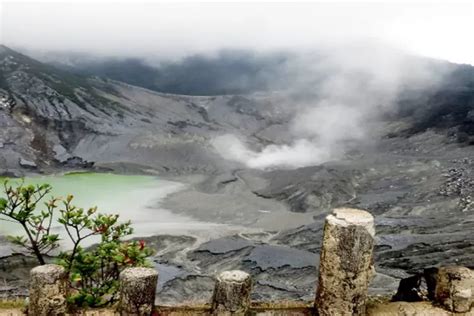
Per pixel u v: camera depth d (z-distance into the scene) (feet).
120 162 272.72
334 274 25.54
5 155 249.75
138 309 25.63
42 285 25.55
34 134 277.85
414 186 234.38
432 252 144.77
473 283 27.20
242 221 194.90
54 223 135.74
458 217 187.52
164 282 118.93
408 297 37.91
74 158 268.82
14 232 134.31
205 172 275.39
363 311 26.00
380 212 203.62
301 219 200.34
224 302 25.73
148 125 328.49
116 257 31.60
